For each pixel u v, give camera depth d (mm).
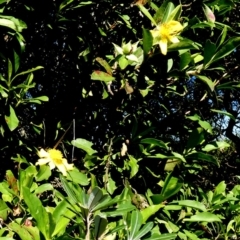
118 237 1482
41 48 2131
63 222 1362
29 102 1766
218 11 2146
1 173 1867
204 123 1906
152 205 1600
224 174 3953
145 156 1889
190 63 1826
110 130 2002
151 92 1948
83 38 2045
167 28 1676
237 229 2066
